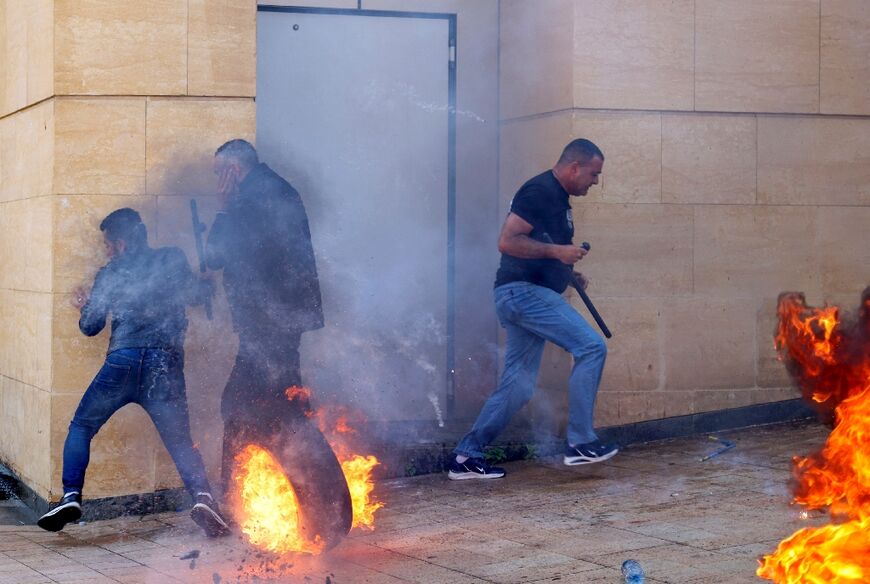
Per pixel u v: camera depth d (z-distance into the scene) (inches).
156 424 254.8
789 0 335.9
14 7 308.7
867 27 341.1
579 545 225.1
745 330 335.0
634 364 327.3
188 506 284.4
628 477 283.9
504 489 279.0
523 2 342.0
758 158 335.6
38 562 236.1
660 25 327.6
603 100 324.2
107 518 278.2
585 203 324.5
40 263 288.7
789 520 235.6
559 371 326.0
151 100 282.0
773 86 335.9
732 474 280.2
